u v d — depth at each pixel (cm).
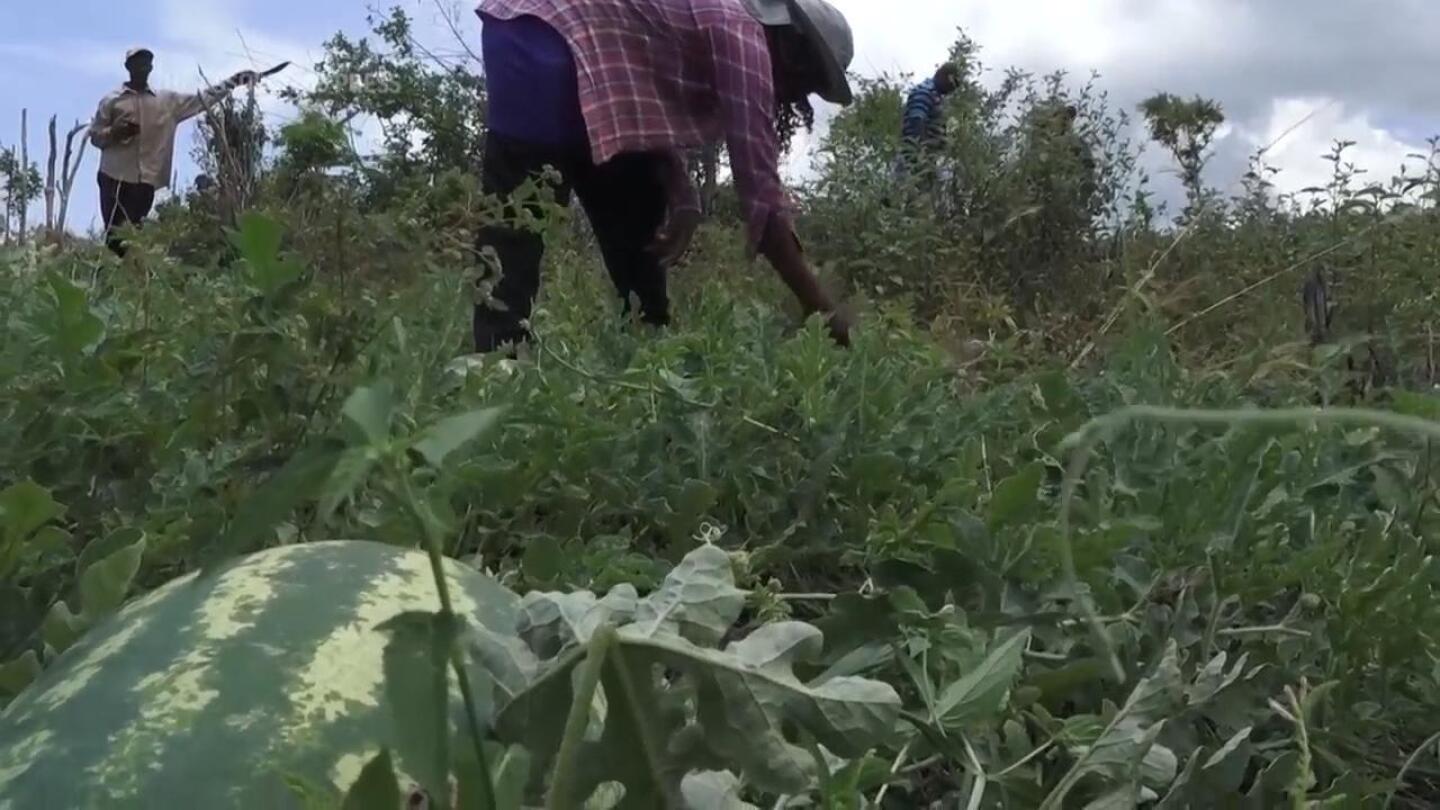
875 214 643
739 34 420
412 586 117
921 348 326
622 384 240
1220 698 132
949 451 229
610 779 86
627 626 100
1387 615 153
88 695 104
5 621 138
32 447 179
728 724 87
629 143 417
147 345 216
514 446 208
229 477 173
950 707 120
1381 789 130
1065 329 396
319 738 100
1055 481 221
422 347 212
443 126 1213
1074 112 687
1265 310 353
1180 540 162
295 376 183
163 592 117
